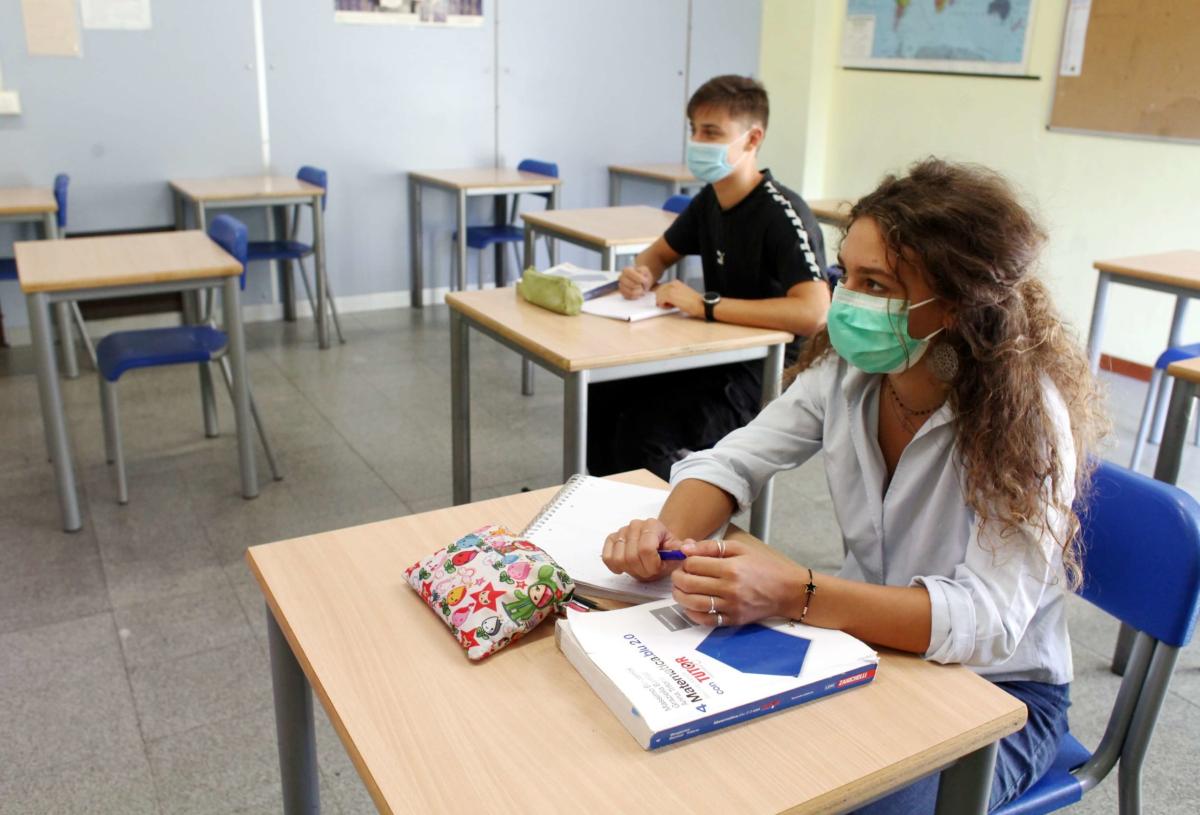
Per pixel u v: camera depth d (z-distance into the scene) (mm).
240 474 3094
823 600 1005
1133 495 1189
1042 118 4598
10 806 1686
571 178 5762
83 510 2822
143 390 3855
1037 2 4527
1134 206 4254
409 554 1201
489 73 5309
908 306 1052
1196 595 1139
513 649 1009
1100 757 1238
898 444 1194
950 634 992
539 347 2080
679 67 5898
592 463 2553
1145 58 4090
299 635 1019
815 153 5941
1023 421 1021
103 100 4430
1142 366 4324
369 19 4906
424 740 859
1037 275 1062
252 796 1727
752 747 856
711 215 2465
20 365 4172
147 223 4676
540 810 776
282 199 4352
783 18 5898
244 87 4715
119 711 1945
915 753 855
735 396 2408
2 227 4305
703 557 1017
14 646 2154
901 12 5266
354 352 4480
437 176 5012
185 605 2344
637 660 935
